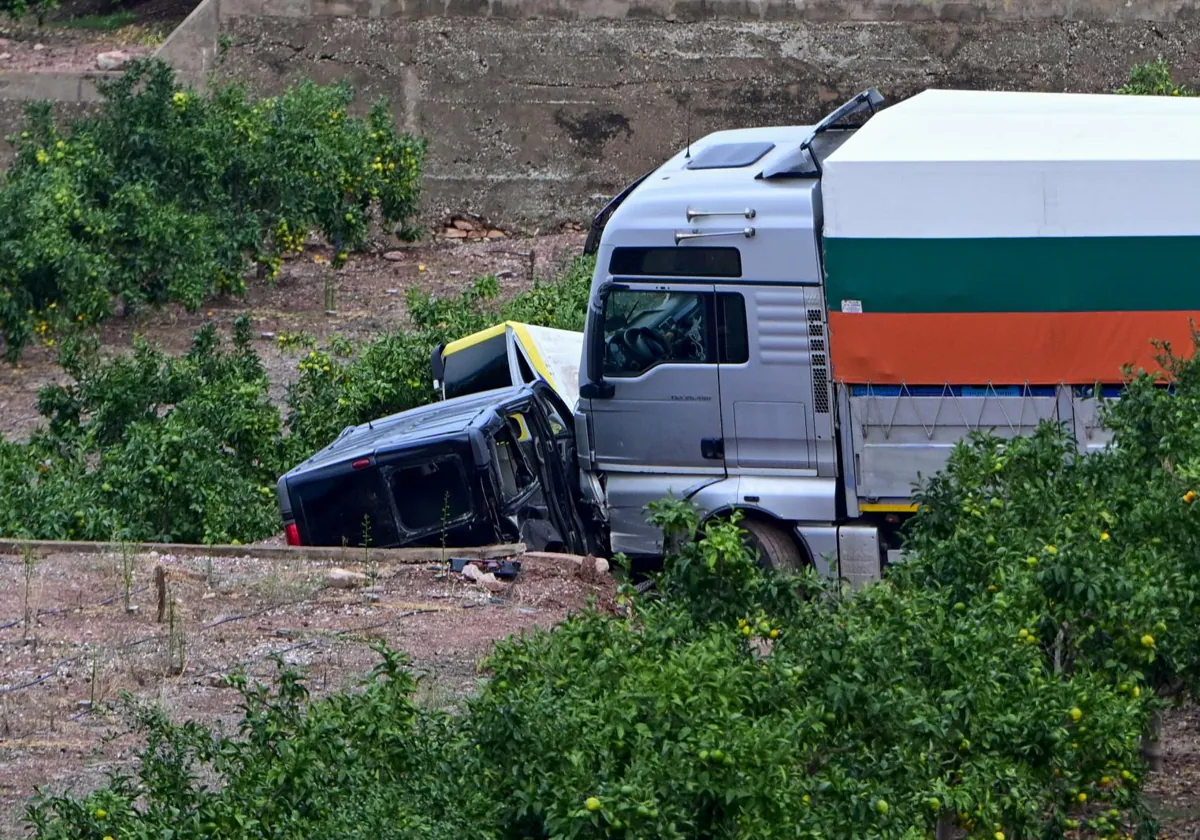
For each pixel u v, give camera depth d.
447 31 105.19
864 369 43.88
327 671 34.84
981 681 23.55
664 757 20.56
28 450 53.91
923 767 22.62
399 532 44.41
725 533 27.16
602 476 47.19
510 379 54.78
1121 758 24.78
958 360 43.59
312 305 91.19
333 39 105.25
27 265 75.12
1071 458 39.34
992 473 31.98
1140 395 32.12
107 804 22.30
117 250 82.19
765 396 45.00
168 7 123.69
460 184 106.00
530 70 105.31
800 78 104.12
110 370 57.69
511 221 106.25
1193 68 103.56
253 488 52.59
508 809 20.89
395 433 46.59
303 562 43.22
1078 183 42.84
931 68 103.69
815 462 44.75
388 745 22.98
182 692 33.72
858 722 23.08
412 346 61.25
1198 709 38.53
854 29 103.81
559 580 41.91
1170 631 26.75
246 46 105.19
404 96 105.50
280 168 90.81
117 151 85.56
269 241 96.12
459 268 99.38
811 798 21.56
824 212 43.72
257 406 57.34
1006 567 27.25
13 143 88.75
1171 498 28.47
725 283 45.03
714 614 27.06
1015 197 43.06
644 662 22.64
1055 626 26.77
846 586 34.62
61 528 47.50
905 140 44.38
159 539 49.22
